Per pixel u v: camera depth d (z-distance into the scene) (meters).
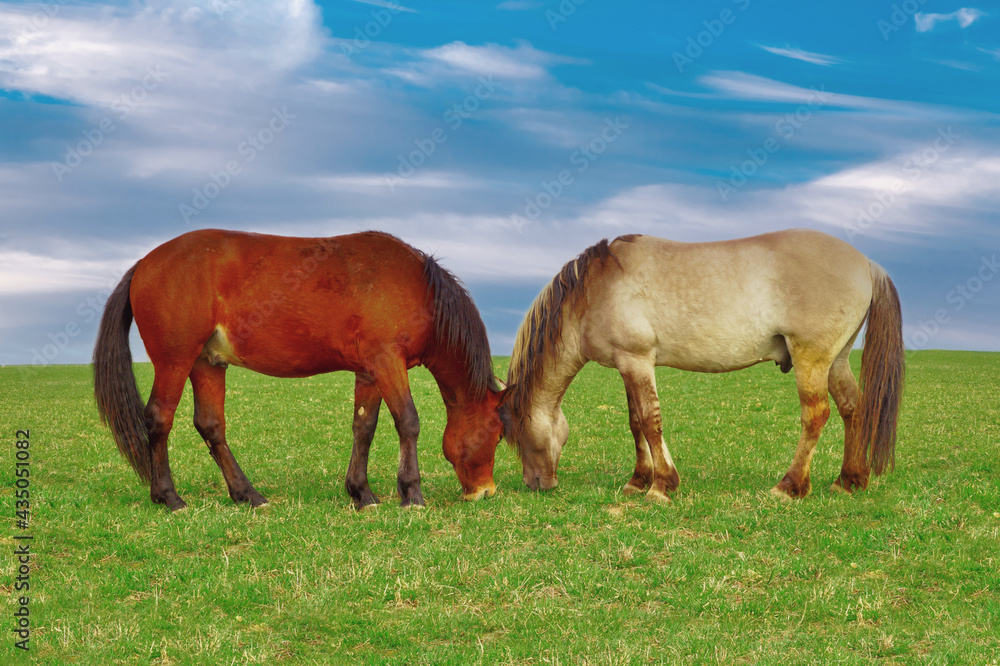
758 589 6.09
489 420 8.71
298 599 5.79
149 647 4.98
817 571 6.41
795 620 5.54
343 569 6.33
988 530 7.26
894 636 5.16
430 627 5.34
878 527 7.46
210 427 8.60
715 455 12.21
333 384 23.70
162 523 7.54
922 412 16.77
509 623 5.41
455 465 8.81
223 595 5.84
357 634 5.31
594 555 6.75
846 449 9.10
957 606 5.70
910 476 9.84
